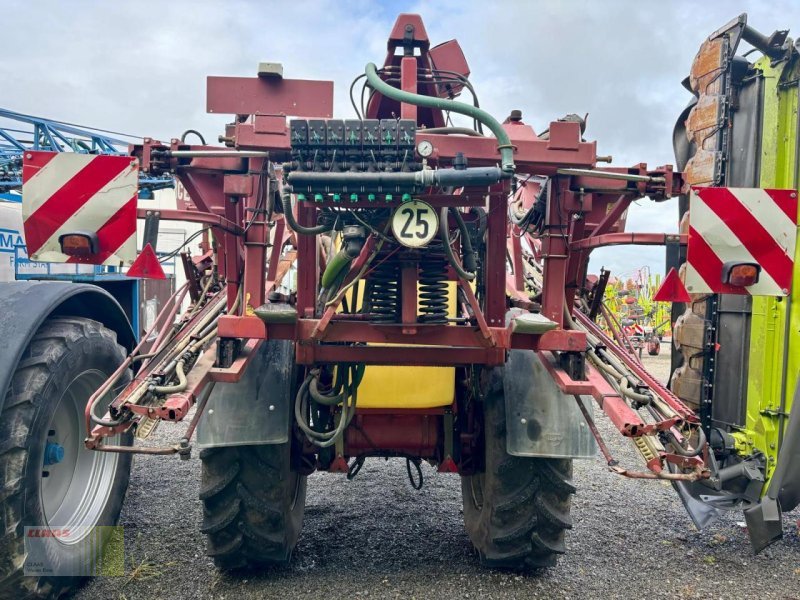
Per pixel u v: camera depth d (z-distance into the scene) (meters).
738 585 2.86
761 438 3.44
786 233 2.28
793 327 3.33
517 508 2.72
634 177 2.31
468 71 2.73
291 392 2.71
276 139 2.14
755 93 3.54
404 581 2.79
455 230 2.71
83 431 2.93
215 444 2.53
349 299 3.02
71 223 2.16
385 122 2.05
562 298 2.44
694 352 3.75
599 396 2.25
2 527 2.13
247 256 2.37
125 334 3.38
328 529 3.43
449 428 3.02
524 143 2.20
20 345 2.25
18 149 10.84
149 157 2.21
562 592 2.72
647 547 3.28
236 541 2.66
